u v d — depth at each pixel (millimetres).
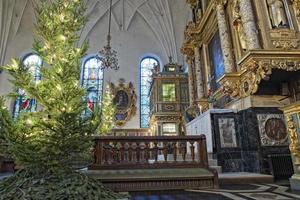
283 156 5855
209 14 10359
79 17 4379
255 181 5355
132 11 23141
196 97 12406
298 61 6227
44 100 3568
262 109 6715
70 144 3318
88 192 3111
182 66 20453
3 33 20734
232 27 8539
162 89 16750
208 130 7148
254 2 7402
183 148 5090
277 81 7078
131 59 22109
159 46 22953
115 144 4859
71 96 3537
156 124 16188
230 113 7219
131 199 3520
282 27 6887
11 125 3217
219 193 3916
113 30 23156
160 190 4340
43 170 3303
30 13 21891
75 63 3959
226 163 6695
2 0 20141
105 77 20953
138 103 20578
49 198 2863
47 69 3900
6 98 3799
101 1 22422
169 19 21828
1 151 3264
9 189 3078
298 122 4035
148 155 4906
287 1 7363
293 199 3242
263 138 6336
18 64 3578
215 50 10062
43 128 3359
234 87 7473
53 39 3994
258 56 6141
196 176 4617
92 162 4578
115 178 4324
